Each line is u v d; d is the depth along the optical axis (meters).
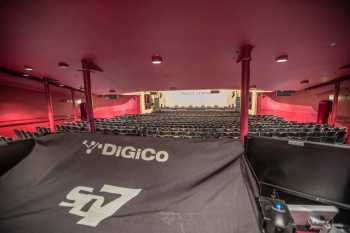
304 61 4.04
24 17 1.98
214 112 18.31
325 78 6.60
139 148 1.13
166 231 0.70
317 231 0.92
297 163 0.94
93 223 0.74
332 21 2.13
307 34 2.53
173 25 2.28
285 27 2.32
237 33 2.53
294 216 0.96
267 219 0.81
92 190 0.94
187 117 13.27
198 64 4.30
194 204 0.81
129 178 0.98
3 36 2.54
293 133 4.83
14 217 0.80
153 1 1.75
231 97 21.00
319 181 0.89
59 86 8.58
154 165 1.03
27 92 7.57
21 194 0.94
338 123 7.37
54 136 1.31
